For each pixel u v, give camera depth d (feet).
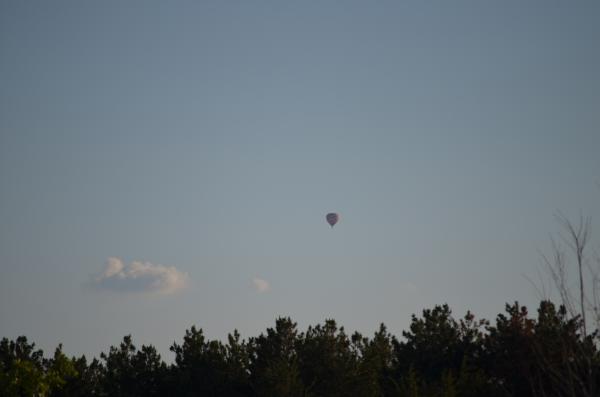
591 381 402.72
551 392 604.49
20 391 627.46
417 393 643.86
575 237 398.83
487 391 649.20
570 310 394.93
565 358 415.03
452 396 631.97
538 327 627.87
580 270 396.37
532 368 622.95
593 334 406.41
